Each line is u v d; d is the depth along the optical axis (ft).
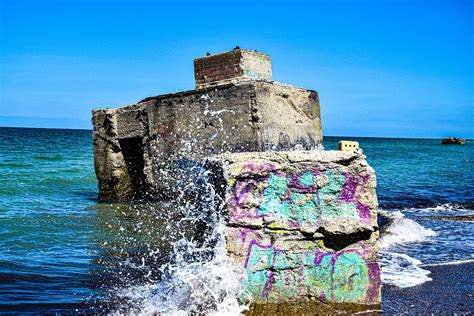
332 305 15.33
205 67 36.06
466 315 15.46
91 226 29.04
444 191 58.34
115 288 17.99
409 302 16.63
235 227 15.16
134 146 39.70
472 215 39.52
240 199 15.12
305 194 15.25
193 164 33.58
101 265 21.12
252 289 15.08
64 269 20.36
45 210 34.68
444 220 36.60
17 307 15.78
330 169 15.29
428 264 22.35
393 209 44.19
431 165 103.60
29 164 73.05
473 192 57.72
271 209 15.23
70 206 37.37
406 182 68.08
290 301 15.17
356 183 15.37
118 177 39.83
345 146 18.37
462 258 23.77
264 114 31.01
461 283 19.16
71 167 70.64
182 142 34.53
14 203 37.47
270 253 15.15
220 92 32.19
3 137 192.85
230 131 31.65
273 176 15.20
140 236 26.58
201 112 33.30
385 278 19.70
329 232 15.16
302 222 15.24
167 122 35.53
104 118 40.19
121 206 37.24
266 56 36.94
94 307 15.97
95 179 56.80
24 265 20.58
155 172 36.52
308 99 36.42
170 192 35.14
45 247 23.94
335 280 15.39
